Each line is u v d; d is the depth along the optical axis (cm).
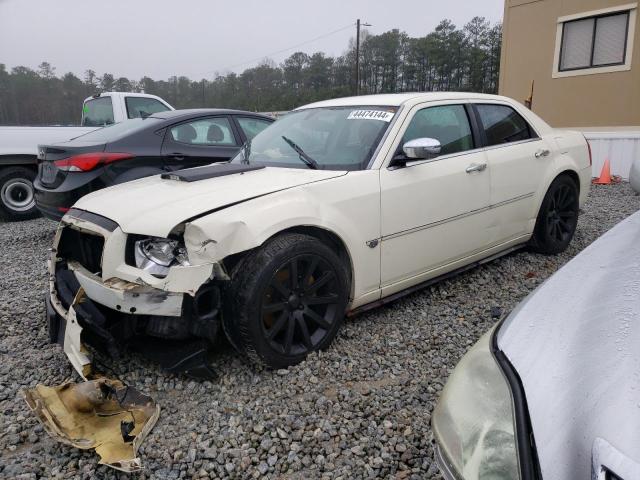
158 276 269
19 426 261
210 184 318
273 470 229
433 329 358
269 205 289
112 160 543
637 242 190
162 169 573
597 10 1219
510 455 132
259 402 274
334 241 327
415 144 334
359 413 264
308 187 310
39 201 584
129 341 303
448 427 153
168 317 277
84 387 260
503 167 426
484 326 361
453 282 440
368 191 331
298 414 264
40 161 602
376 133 361
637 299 154
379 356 322
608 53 1229
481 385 153
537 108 1376
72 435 242
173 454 237
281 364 300
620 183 996
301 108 447
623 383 126
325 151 369
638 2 1151
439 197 373
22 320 393
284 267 292
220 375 302
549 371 141
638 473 107
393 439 244
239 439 247
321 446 242
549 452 124
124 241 281
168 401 280
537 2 1331
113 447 236
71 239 332
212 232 262
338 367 308
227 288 283
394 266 354
